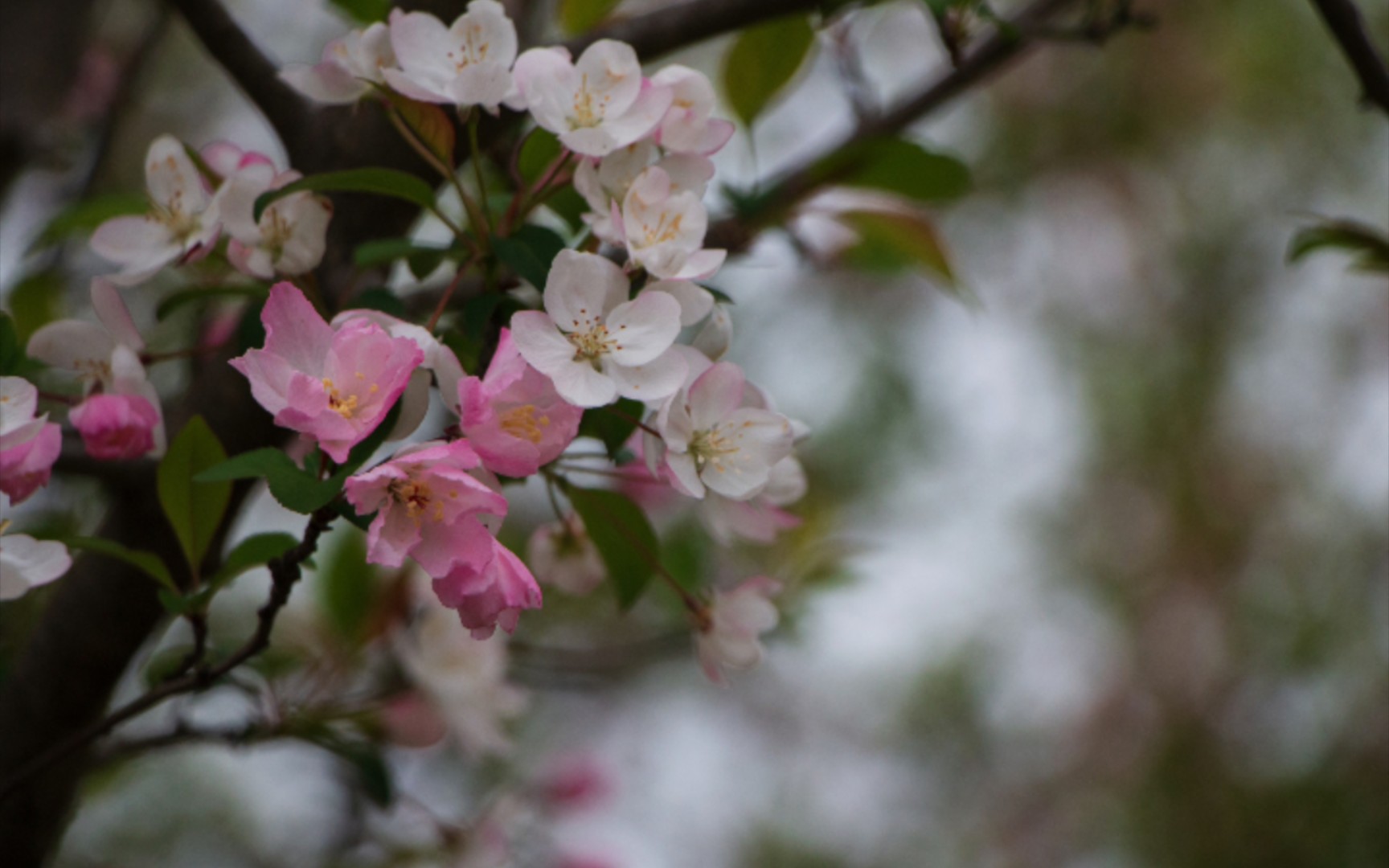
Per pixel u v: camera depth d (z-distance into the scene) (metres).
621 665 1.73
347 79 1.33
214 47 1.41
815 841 3.12
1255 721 3.27
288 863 2.09
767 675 3.22
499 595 1.24
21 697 1.39
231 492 1.35
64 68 1.53
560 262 1.26
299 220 1.32
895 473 2.91
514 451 1.24
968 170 1.51
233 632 1.83
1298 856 3.01
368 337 1.25
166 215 1.34
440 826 1.67
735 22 1.45
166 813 2.20
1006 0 2.40
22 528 1.51
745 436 1.29
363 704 1.52
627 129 1.29
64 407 1.45
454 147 1.40
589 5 1.47
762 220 1.52
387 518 1.23
